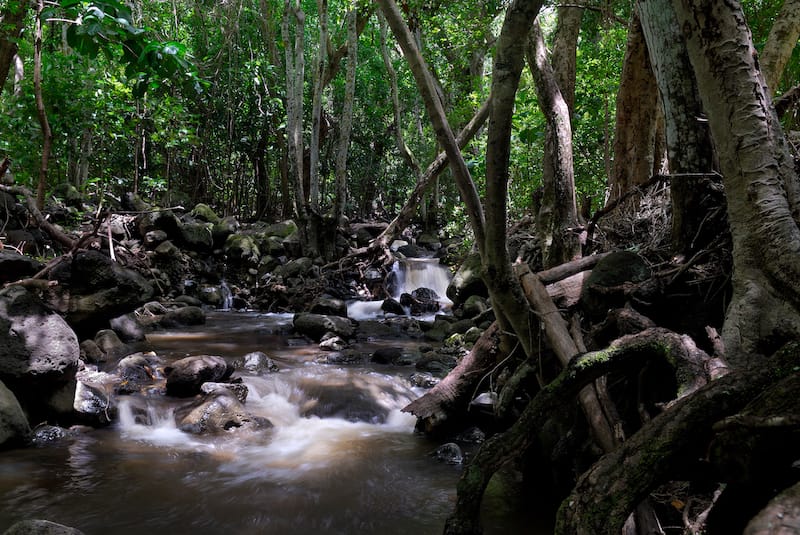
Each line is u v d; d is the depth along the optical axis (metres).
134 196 13.83
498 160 3.07
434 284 14.69
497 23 12.29
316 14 19.09
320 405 5.90
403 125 23.75
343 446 4.98
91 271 6.56
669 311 3.80
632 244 4.96
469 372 5.13
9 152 10.09
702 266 3.75
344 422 5.68
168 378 5.83
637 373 3.19
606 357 2.74
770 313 2.81
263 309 12.41
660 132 7.23
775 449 1.66
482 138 15.65
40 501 3.69
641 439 1.98
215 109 17.42
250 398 5.96
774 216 2.86
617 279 3.96
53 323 4.90
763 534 1.27
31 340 4.68
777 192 2.90
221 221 14.55
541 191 7.05
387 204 25.98
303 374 6.82
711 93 3.02
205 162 18.52
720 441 1.78
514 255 8.60
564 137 5.64
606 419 2.93
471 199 3.41
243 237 13.92
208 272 13.02
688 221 3.99
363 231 17.27
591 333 3.74
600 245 5.51
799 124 4.83
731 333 2.87
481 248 3.50
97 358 6.54
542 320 3.65
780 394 1.68
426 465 4.55
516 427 2.73
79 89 10.88
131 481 4.07
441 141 3.25
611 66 9.90
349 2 13.43
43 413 4.86
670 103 4.00
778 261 2.82
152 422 5.27
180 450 4.70
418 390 6.49
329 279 13.42
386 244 13.65
